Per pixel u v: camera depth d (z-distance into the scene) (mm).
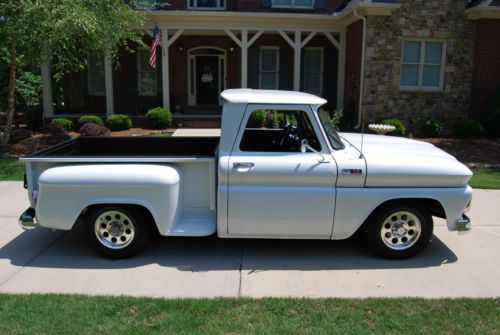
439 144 13859
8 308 3797
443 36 15297
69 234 5727
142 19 14953
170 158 4789
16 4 10469
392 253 4934
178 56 19125
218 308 3828
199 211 4984
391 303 3949
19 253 5094
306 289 4254
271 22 16797
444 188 4801
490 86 15508
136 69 19016
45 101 16625
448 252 5207
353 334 3455
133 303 3896
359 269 4715
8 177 9047
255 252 5137
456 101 15789
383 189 4734
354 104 16266
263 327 3541
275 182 4680
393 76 15375
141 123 16984
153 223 5137
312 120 4746
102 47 12602
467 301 4000
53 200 4715
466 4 15227
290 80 19547
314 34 17172
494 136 15422
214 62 19594
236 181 4672
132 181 4625
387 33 15109
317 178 4664
